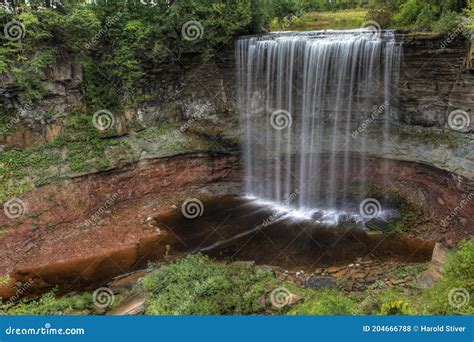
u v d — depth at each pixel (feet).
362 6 134.41
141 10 78.33
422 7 79.25
